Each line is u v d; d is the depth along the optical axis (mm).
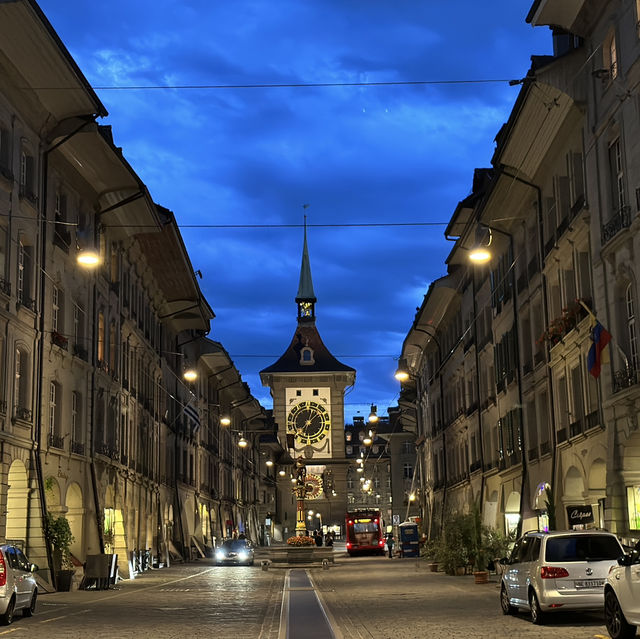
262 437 112125
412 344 69688
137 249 46625
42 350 31125
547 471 35281
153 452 51812
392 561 58188
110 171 36000
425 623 17953
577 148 29984
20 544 29250
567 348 31688
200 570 48312
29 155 30594
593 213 28016
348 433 150375
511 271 39656
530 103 30219
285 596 27531
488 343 45938
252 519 100062
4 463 27656
